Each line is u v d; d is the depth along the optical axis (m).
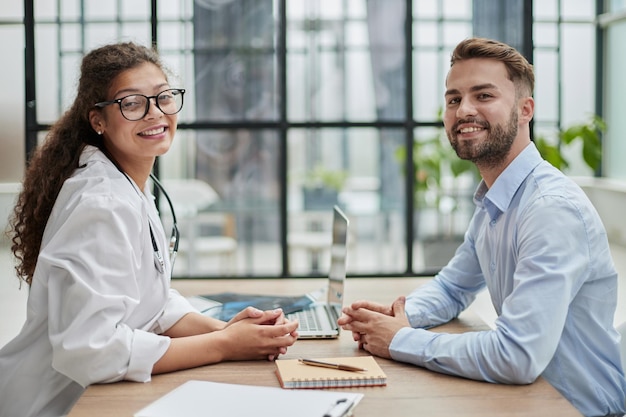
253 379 1.35
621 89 6.67
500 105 1.58
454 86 1.62
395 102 4.77
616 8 6.54
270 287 2.27
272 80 4.08
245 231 4.68
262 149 4.57
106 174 1.51
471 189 5.40
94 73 1.56
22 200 1.62
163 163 4.54
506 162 1.62
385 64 4.71
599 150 6.50
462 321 1.86
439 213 5.39
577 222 1.44
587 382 1.48
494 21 3.83
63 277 1.39
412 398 1.25
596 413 1.49
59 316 1.37
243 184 4.60
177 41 3.98
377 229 5.16
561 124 6.70
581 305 1.49
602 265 1.49
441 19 4.61
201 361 1.42
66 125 1.61
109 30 3.74
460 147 1.62
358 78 4.76
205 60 4.02
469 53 1.60
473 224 1.89
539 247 1.42
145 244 1.53
